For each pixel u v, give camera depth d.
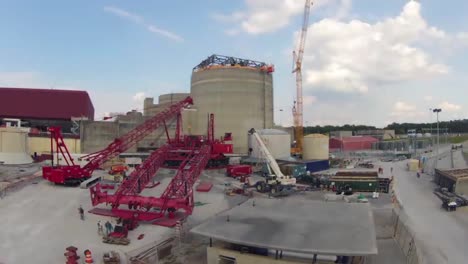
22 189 54.41
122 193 41.06
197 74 114.19
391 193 53.34
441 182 60.31
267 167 63.34
